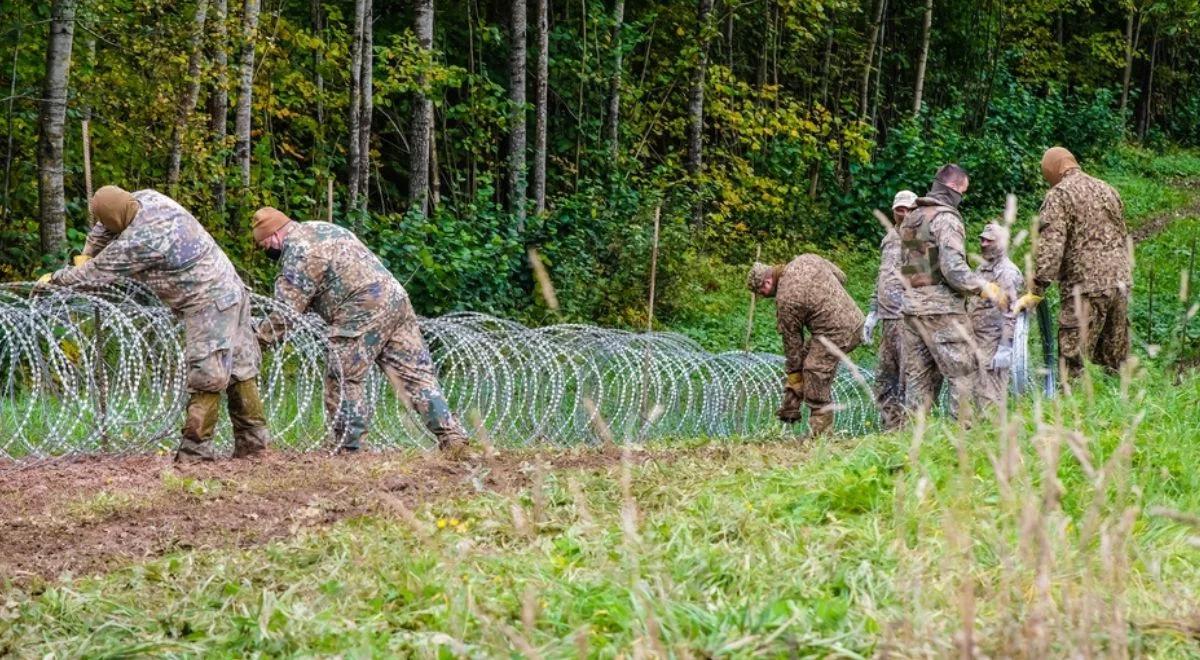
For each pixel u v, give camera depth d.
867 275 25.89
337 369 10.40
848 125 30.30
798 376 13.00
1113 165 38.22
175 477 8.59
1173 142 48.34
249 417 9.91
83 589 6.16
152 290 9.49
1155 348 7.82
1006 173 31.66
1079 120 38.06
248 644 5.34
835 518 6.86
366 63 19.02
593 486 8.13
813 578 5.68
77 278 9.28
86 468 9.27
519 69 21.36
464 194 22.20
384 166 23.19
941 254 10.38
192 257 9.46
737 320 20.75
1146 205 33.00
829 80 31.97
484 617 4.84
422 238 16.88
